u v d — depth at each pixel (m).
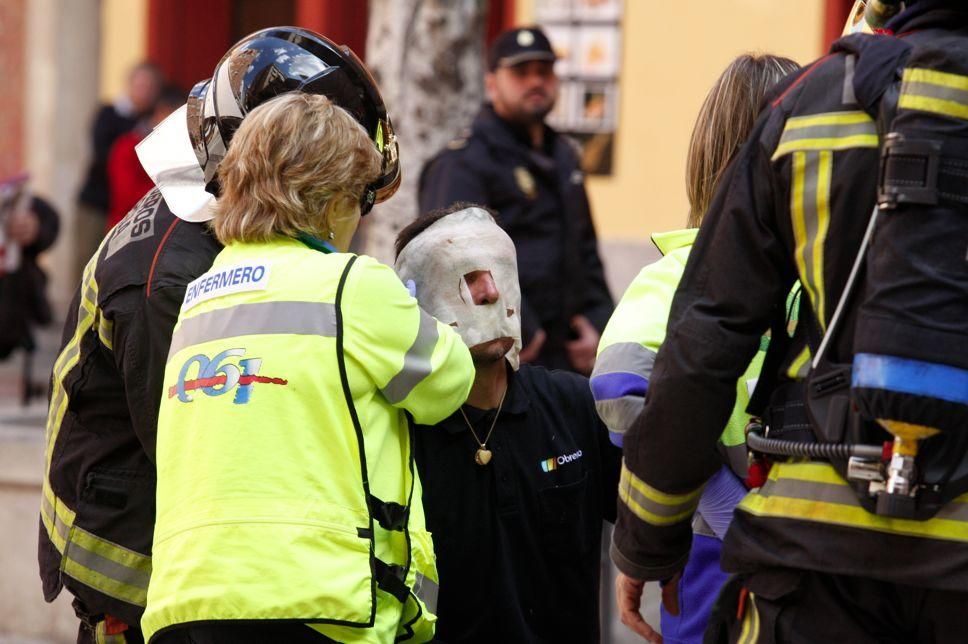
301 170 7.27
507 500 8.00
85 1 32.44
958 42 5.77
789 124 6.12
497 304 8.03
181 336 7.31
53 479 8.26
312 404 6.93
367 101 7.94
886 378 5.59
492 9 28.62
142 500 8.00
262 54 7.76
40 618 14.73
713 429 6.34
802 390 6.22
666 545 6.74
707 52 27.16
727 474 7.84
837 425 5.94
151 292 7.80
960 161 5.64
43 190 32.34
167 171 8.23
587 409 8.36
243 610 6.69
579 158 15.33
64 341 8.36
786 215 6.12
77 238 27.27
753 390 7.05
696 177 8.06
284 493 6.81
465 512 7.97
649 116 27.58
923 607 5.87
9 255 21.05
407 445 7.38
